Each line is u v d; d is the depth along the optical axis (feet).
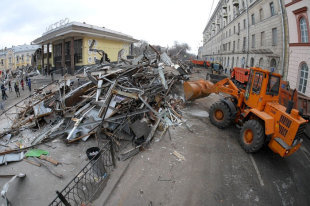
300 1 46.21
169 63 44.29
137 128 21.85
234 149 21.65
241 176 17.13
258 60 75.82
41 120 25.39
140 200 13.98
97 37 67.05
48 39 73.51
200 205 13.79
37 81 63.62
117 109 23.30
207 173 17.34
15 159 17.79
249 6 83.05
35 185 14.94
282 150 17.24
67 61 73.15
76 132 21.25
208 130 26.48
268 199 14.62
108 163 18.02
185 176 16.81
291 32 50.78
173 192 14.89
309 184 16.52
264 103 20.36
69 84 30.91
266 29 68.28
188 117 31.24
